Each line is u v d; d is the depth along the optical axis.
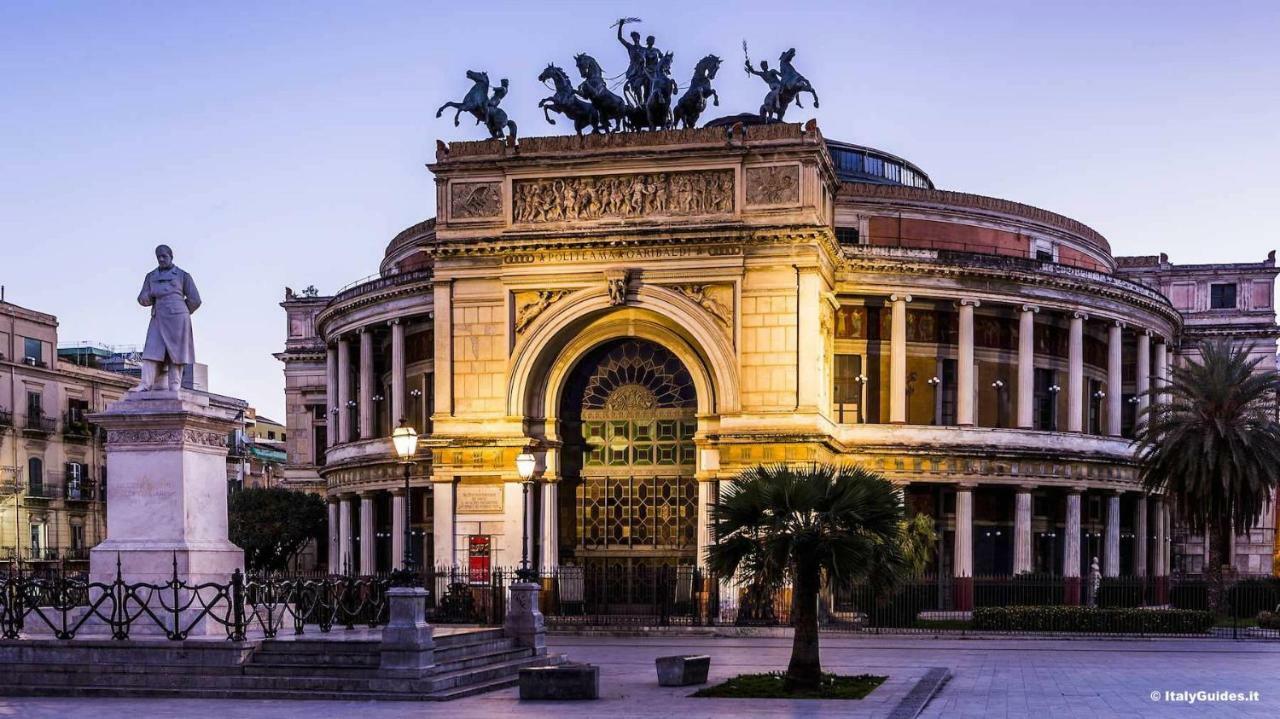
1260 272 103.81
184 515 37.59
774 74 69.31
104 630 38.19
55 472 108.06
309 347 112.62
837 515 36.91
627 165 67.75
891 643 55.34
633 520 71.31
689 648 53.91
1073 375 82.44
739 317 66.19
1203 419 67.25
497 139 69.50
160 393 37.81
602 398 72.31
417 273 81.75
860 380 77.38
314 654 36.06
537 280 68.75
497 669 39.03
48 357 109.50
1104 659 47.38
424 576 68.62
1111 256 100.81
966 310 78.81
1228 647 53.28
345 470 89.44
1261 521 99.88
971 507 78.00
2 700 34.03
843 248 75.69
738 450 65.50
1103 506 87.12
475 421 69.19
